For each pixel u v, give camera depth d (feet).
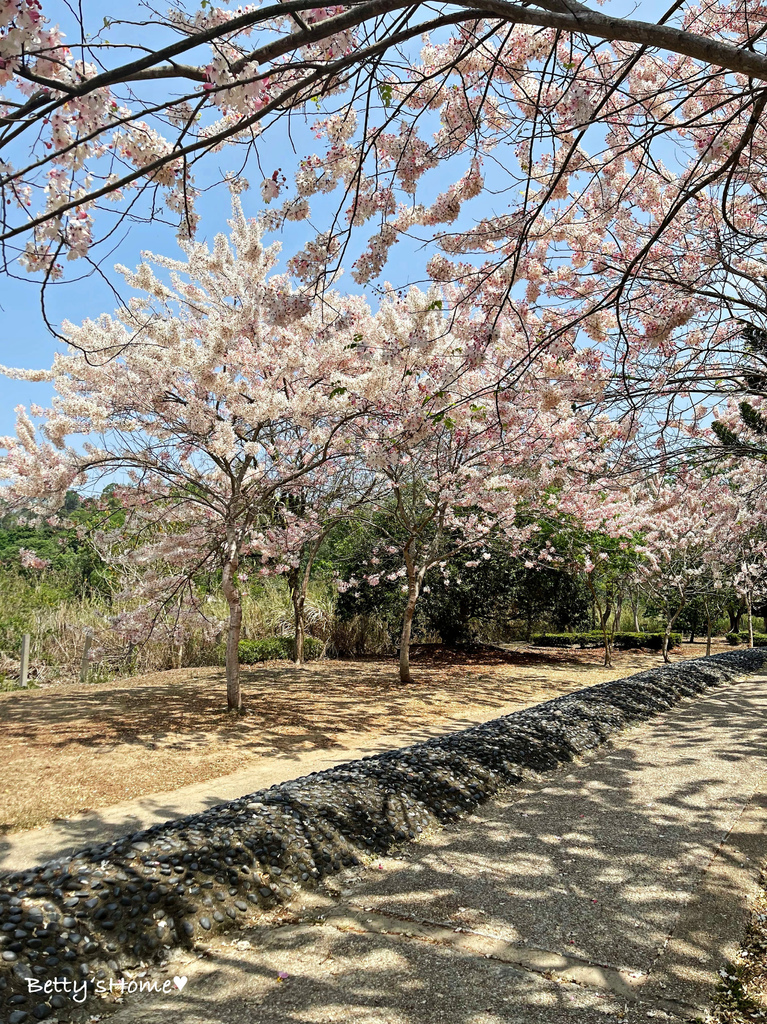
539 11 6.59
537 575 55.01
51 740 23.24
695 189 9.04
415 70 8.73
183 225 8.82
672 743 25.03
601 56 12.07
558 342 15.81
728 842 15.21
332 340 22.98
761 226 16.60
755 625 94.73
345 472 39.32
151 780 19.51
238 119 10.35
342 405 24.32
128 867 11.96
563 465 25.09
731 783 19.75
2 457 25.41
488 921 11.66
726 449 15.85
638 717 29.43
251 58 6.48
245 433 28.60
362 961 10.45
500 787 19.47
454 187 13.29
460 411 24.16
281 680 37.93
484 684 39.70
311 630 52.60
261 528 37.50
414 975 10.03
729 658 48.57
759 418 19.45
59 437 24.20
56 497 25.46
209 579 45.47
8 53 6.01
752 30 13.76
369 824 15.46
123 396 24.79
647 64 14.30
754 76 6.25
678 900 12.39
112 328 25.38
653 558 47.37
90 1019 9.06
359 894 12.84
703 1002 9.32
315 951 10.79
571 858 14.42
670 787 19.53
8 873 13.25
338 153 11.34
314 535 38.11
